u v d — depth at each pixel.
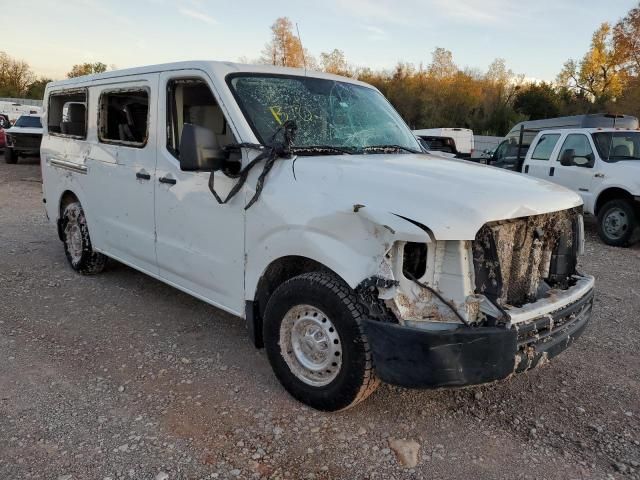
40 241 8.11
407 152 4.32
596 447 3.24
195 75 4.14
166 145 4.48
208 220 4.04
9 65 67.06
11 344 4.42
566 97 47.75
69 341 4.52
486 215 2.88
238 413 3.46
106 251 5.62
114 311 5.23
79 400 3.58
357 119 4.39
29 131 20.02
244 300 3.85
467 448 3.19
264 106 3.94
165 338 4.61
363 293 3.04
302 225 3.28
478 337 2.83
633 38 38.50
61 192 6.30
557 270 3.56
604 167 9.71
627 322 5.37
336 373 3.29
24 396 3.61
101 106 5.42
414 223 2.81
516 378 4.04
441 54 48.56
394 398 3.69
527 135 14.07
